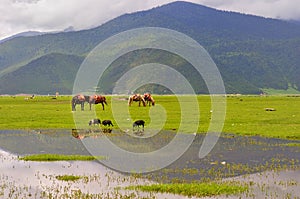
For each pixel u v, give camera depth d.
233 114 60.56
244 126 45.69
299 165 24.22
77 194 17.61
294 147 31.73
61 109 75.75
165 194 17.66
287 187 18.78
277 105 83.88
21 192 18.08
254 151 29.83
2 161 26.12
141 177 21.19
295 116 56.31
